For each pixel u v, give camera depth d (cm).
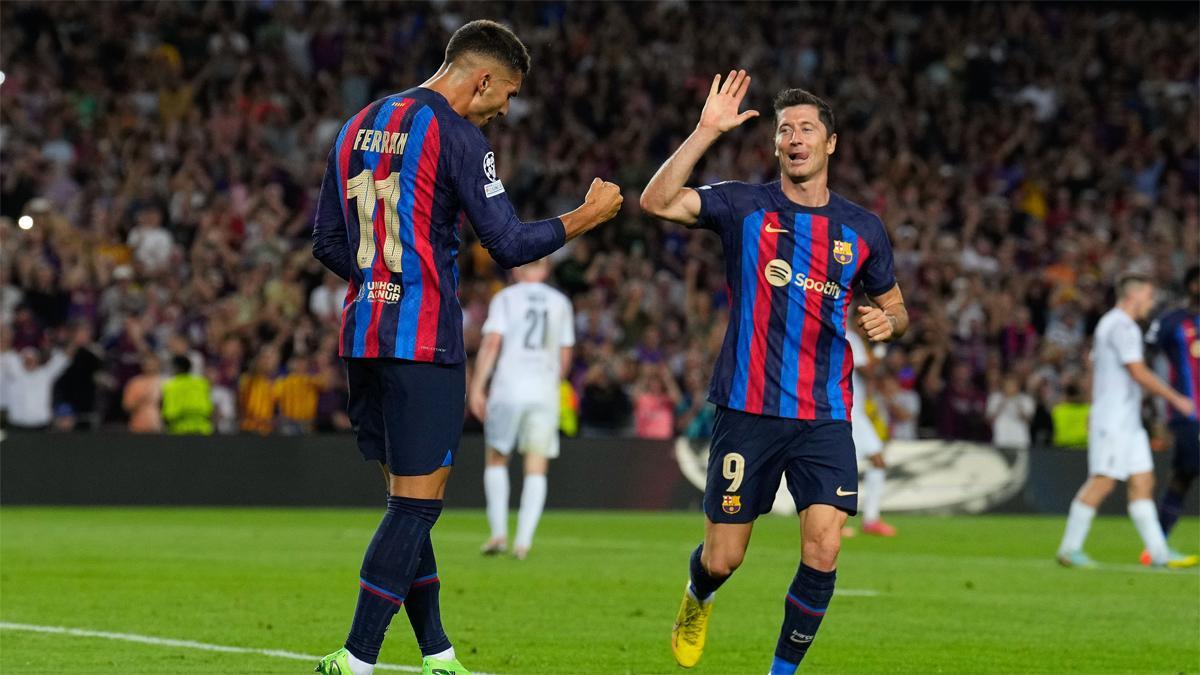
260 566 4162
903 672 2517
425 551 2012
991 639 2911
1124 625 3144
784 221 2214
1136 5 11994
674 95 10294
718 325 8256
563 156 9669
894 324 2261
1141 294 4522
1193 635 2997
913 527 6638
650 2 10844
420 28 10175
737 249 2223
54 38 9575
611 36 10538
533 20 10544
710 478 2225
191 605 3262
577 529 6050
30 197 8506
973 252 9575
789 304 2191
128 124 9056
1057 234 10119
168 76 9394
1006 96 11219
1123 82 11419
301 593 3500
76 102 9194
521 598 3466
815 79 10738
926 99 10831
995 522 7075
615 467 7406
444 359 1945
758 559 4638
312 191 8975
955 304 8919
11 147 8869
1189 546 5619
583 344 8144
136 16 9750
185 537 5238
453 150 1931
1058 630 3050
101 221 8331
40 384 7294
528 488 4578
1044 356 8550
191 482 7038
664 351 8250
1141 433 4544
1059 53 11481
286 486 7150
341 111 9556
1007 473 7731
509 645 2736
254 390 7319
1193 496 7806
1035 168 10544
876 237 2241
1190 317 4812
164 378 7612
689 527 6222
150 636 2786
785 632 2173
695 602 2312
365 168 1959
